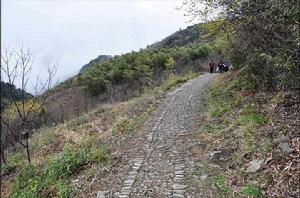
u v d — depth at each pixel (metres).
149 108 15.96
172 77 29.62
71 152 10.32
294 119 8.91
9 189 11.69
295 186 6.54
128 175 8.14
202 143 9.72
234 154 8.40
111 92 32.72
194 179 7.63
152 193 7.14
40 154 14.44
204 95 17.11
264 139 8.30
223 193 6.93
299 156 7.22
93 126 16.27
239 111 11.18
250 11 8.94
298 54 7.68
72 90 42.25
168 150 9.59
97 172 8.60
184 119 12.84
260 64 12.00
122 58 48.62
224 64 32.03
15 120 17.83
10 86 12.70
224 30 11.94
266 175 7.08
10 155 16.41
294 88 10.06
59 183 8.52
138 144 10.48
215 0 9.86
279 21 7.64
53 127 19.77
